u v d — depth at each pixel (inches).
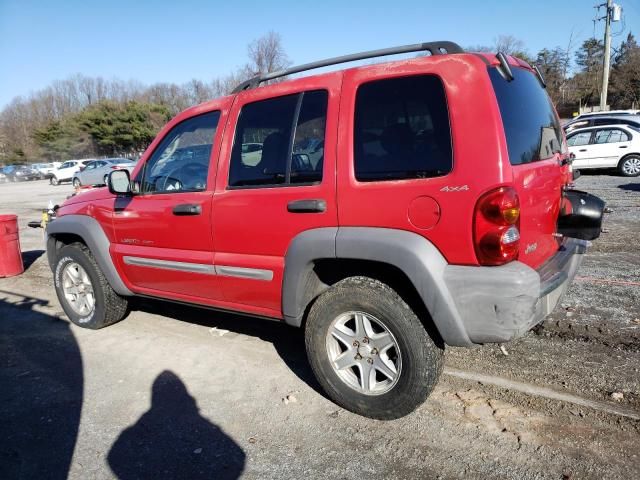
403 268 104.4
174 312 205.9
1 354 173.2
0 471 109.8
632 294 190.2
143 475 106.4
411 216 104.7
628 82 1465.3
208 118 143.9
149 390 142.3
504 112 102.3
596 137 569.3
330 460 107.6
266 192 125.3
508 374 137.0
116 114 2306.8
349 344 119.6
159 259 153.9
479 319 100.1
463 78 102.1
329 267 125.6
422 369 109.6
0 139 2819.9
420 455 107.1
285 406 129.5
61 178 1235.2
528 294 97.0
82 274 188.1
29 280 277.3
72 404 136.6
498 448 107.6
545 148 120.3
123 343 176.6
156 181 156.2
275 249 125.9
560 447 106.6
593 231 128.1
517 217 98.9
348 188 112.0
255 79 138.9
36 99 3100.4
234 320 193.0
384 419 119.0
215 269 138.9
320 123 118.7
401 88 108.7
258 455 110.9
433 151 103.5
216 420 125.3
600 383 129.3
